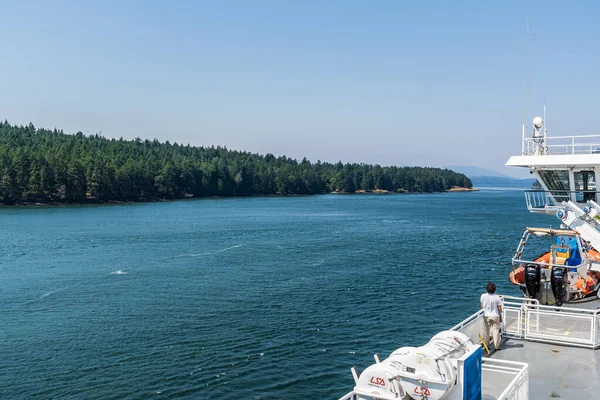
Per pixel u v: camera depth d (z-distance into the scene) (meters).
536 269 16.64
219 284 45.19
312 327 32.12
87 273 51.06
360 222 110.75
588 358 12.77
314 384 24.00
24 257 61.28
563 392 10.98
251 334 30.89
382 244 73.00
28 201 153.62
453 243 74.38
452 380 8.85
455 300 38.75
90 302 39.38
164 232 88.50
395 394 9.00
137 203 176.50
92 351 28.48
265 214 133.75
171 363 26.62
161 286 44.66
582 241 17.58
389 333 30.84
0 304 38.97
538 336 13.99
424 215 133.38
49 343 29.88
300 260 58.38
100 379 24.81
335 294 40.81
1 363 26.88
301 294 40.94
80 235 83.38
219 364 26.34
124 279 47.91
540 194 18.20
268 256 61.47
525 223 108.56
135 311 36.56
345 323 32.88
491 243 74.50
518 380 9.61
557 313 13.92
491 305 13.63
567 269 16.88
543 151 17.38
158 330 32.00
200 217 122.00
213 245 72.00
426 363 8.94
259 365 26.19
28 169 154.38
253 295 40.78
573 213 16.05
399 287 43.31
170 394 23.23
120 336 30.95
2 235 82.69
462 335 9.90
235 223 106.69
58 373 25.59
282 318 34.16
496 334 13.48
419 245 71.88
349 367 25.86
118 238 79.88
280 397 22.77
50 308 37.69
